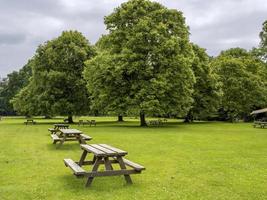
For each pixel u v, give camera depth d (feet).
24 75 290.15
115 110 111.55
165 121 160.66
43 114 141.49
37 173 32.09
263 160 40.16
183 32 119.55
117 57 110.42
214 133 85.71
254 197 23.77
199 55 149.38
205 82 148.05
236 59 186.60
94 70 115.96
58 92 135.03
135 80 111.86
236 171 33.19
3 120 183.93
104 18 121.39
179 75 110.63
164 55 111.55
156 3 120.06
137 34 108.99
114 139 67.62
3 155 44.47
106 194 24.44
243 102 176.86
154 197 23.70
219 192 25.08
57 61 140.56
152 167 35.29
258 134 82.84
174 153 46.42
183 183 27.94
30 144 58.23
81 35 149.89
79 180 28.91
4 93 296.92
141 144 58.18
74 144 57.82
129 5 116.47
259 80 181.98
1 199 23.34
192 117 158.81
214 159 40.86
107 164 27.07
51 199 23.29
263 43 136.87
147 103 103.86
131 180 27.71
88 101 140.97
